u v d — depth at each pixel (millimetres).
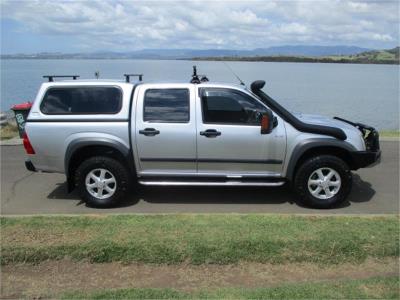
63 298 4008
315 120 6848
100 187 6520
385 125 21906
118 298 3953
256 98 6434
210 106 6445
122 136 6414
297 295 3945
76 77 7324
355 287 4078
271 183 6535
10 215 5930
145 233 5105
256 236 4992
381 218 5680
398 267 4562
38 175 8547
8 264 4621
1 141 12070
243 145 6414
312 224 5402
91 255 4672
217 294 3988
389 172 8766
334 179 6504
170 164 6504
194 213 6195
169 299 3918
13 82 40719
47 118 6422
